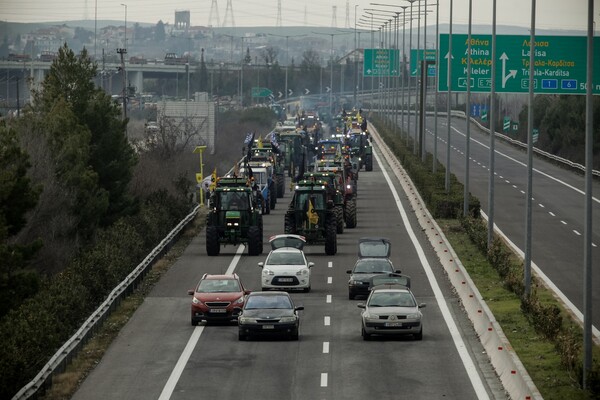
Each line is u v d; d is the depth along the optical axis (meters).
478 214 111.19
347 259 90.38
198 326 64.81
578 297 72.19
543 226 108.50
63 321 59.09
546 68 93.88
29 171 86.25
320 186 92.75
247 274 82.88
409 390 48.56
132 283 75.56
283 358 55.53
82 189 91.56
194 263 88.25
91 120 103.62
